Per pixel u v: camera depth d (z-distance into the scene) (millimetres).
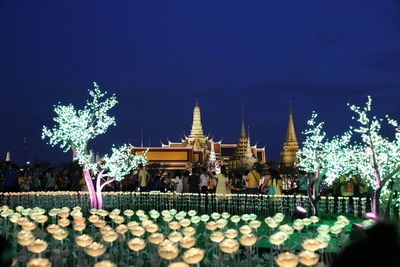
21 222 12602
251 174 25094
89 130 24703
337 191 27531
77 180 30250
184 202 27953
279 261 8289
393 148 20578
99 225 13367
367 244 5059
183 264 7562
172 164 97688
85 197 29750
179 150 98312
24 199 27750
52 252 11922
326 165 22328
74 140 24578
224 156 136875
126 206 29422
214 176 28750
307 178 24188
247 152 120750
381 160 21172
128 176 32750
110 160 26000
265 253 12836
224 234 11328
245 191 25719
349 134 22031
